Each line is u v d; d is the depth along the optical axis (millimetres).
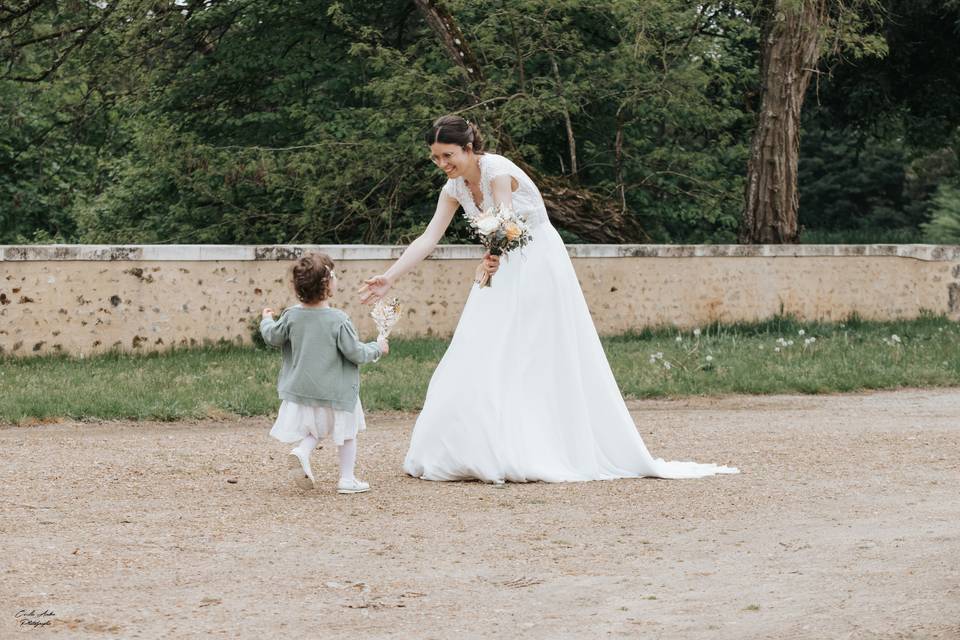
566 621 4008
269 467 7406
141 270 14211
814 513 5922
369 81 21844
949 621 3771
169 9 20484
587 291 16875
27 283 13648
